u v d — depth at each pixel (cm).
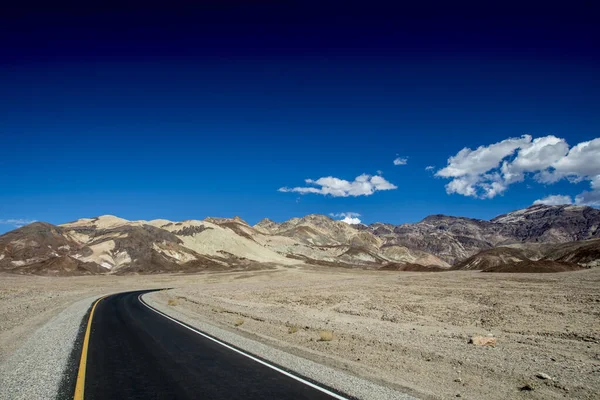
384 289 4853
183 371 1034
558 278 5059
